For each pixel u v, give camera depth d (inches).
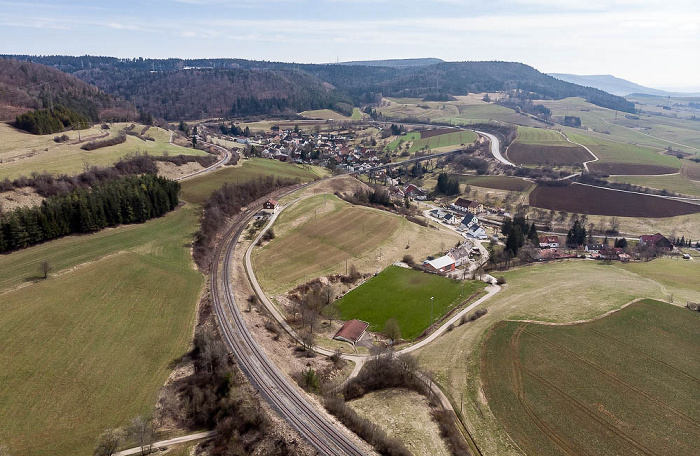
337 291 3996.1
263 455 1935.3
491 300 3816.4
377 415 2368.4
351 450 1937.7
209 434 2118.6
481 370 2723.9
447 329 3405.5
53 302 2883.9
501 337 3058.6
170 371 2513.5
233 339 2748.5
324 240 4877.0
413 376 2677.2
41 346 2474.2
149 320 2928.2
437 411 2405.3
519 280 4298.7
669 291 3873.0
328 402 2287.2
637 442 2122.3
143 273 3489.2
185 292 3385.8
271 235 4785.9
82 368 2381.9
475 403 2456.9
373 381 2655.0
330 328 3403.1
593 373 2642.7
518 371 2687.0
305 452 1920.5
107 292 3132.4
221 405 2204.7
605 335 3024.1
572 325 3164.4
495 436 2213.3
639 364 2714.1
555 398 2447.1
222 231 4886.8
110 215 4279.0
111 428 2034.9
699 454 2039.9
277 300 3631.9
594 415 2309.3
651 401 2399.1
